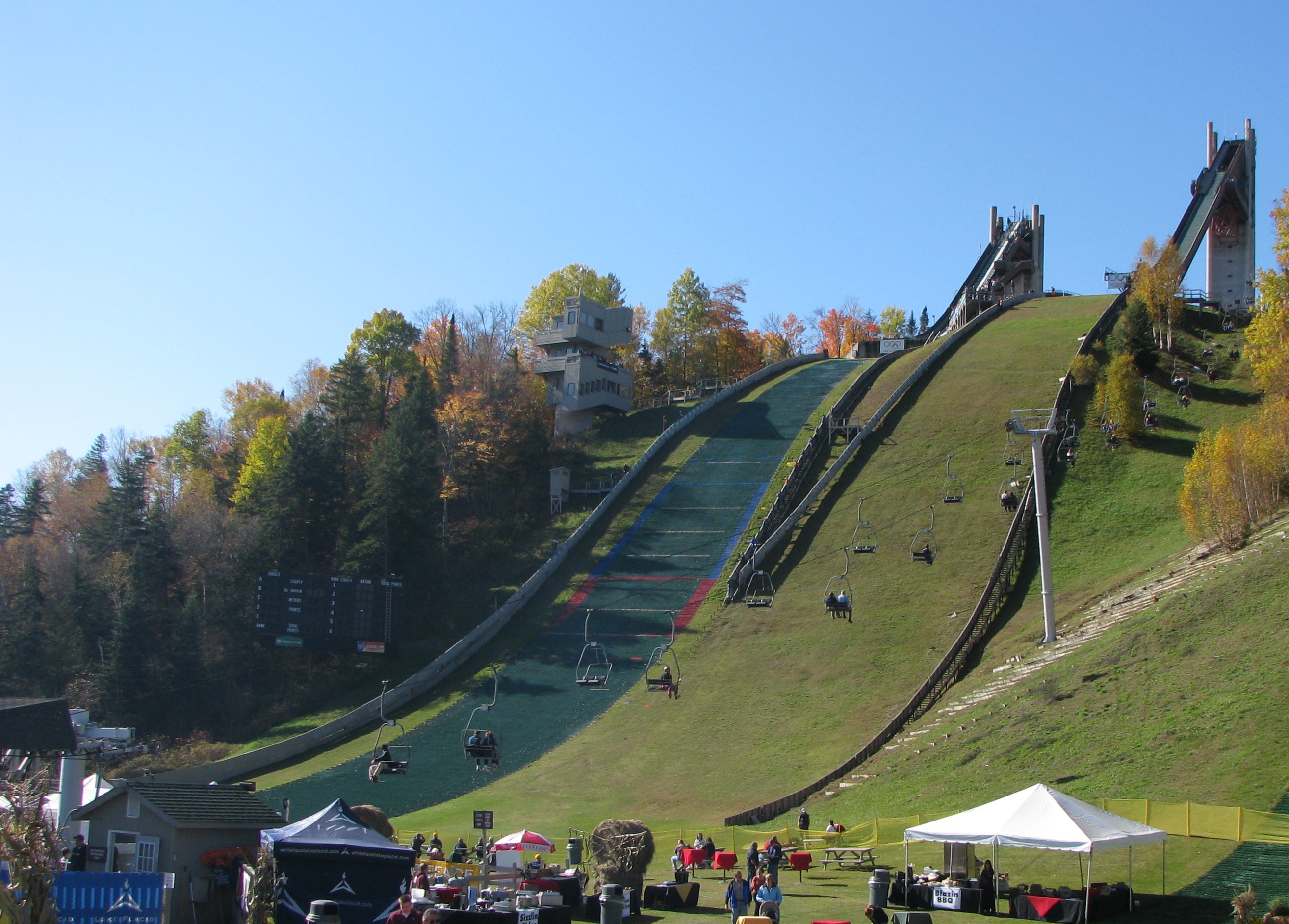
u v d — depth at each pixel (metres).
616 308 128.12
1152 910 28.02
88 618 87.19
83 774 39.88
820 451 98.38
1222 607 48.31
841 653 66.50
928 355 116.62
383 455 92.31
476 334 150.12
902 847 38.84
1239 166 143.62
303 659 83.00
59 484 149.38
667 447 109.25
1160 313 116.25
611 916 27.98
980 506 80.88
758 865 35.16
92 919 22.80
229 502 115.25
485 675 73.81
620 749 61.00
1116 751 40.47
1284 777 34.00
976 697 54.41
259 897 22.78
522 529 96.69
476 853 38.81
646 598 80.81
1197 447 67.31
